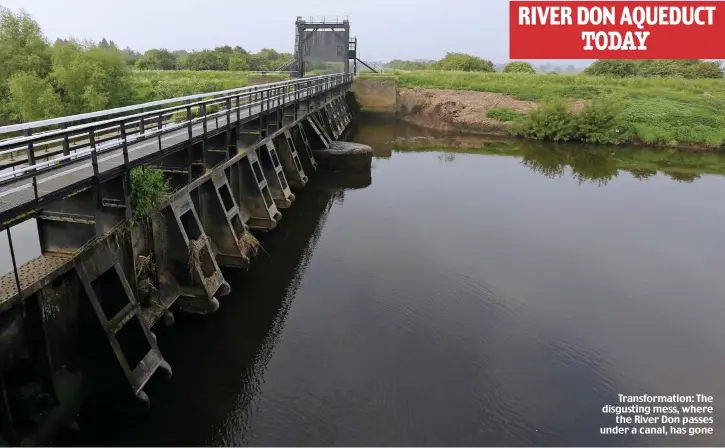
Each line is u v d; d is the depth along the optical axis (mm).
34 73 35406
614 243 18094
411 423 9336
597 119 39500
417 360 11109
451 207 21812
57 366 7809
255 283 14125
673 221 20688
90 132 8297
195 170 13008
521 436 9164
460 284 14562
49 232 8820
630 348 11906
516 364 11148
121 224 9344
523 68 76500
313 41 48188
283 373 10570
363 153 26125
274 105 20562
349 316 12750
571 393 10344
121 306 8859
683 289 14797
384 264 15805
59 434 7973
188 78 50375
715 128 38375
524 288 14500
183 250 11055
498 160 32625
